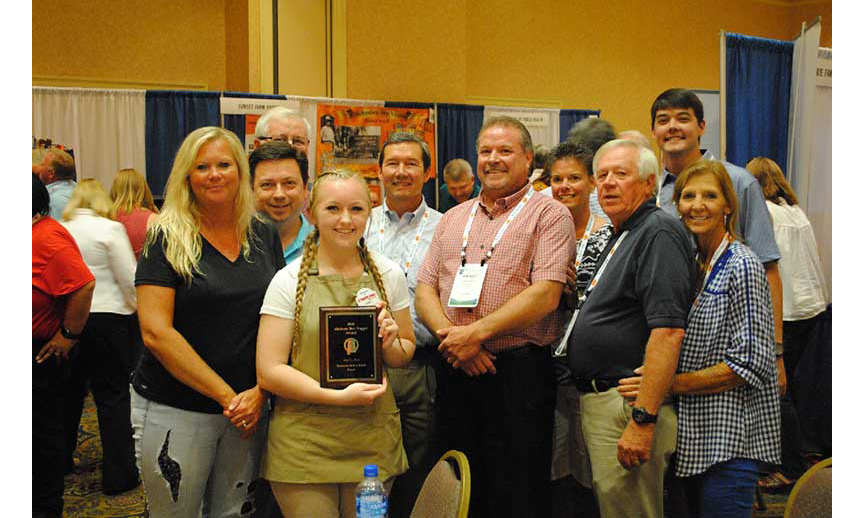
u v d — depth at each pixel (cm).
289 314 225
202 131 231
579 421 270
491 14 902
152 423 228
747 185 304
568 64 944
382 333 222
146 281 222
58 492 329
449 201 645
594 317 247
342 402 216
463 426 281
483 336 255
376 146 705
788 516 183
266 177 290
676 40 994
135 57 774
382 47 758
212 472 239
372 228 324
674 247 234
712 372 232
